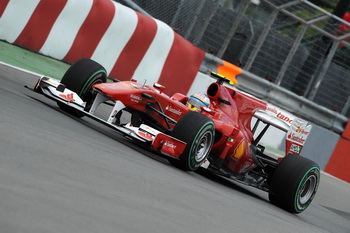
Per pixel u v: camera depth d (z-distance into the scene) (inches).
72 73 912.9
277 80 1941.4
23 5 1364.4
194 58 1715.1
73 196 469.1
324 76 2058.3
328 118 2030.0
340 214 1270.9
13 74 1159.6
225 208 709.9
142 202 545.3
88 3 1459.2
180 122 860.6
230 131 938.7
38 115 762.2
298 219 938.1
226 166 989.8
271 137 1891.0
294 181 974.4
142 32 1566.2
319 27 1905.8
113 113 844.6
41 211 404.8
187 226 527.8
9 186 430.6
